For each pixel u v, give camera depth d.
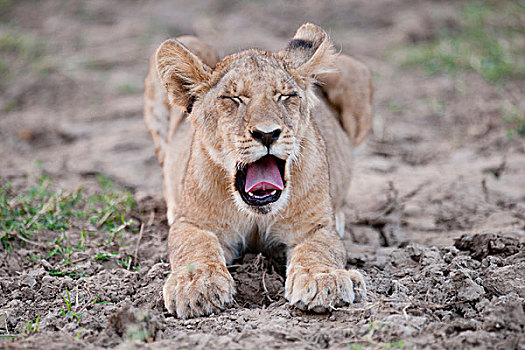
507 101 17.16
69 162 14.58
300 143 8.44
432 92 18.59
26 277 8.62
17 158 15.12
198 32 23.62
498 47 20.30
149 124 11.59
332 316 7.24
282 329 6.86
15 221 10.43
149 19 25.28
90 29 24.73
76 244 9.95
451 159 14.38
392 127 16.48
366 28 23.94
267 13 25.48
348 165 11.25
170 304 7.45
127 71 21.39
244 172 8.04
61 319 7.45
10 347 6.57
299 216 8.59
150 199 11.77
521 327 6.64
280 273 8.66
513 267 7.87
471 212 11.25
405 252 9.09
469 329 6.77
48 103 19.08
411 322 6.87
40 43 23.05
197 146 8.80
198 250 8.07
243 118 7.86
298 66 8.69
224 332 6.96
